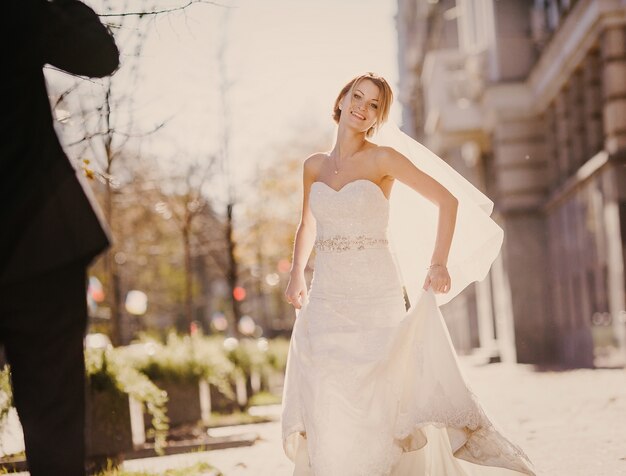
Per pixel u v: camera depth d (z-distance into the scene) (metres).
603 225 18.62
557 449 6.74
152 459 8.04
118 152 8.83
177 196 18.00
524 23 24.80
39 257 2.94
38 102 3.08
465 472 4.57
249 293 44.09
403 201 5.25
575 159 21.47
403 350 4.54
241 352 14.66
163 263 34.78
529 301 24.20
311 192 4.87
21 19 2.97
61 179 3.04
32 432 2.99
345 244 4.75
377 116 4.94
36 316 2.97
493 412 9.88
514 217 24.44
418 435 4.44
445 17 30.23
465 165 29.86
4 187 2.96
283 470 6.81
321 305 4.75
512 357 24.14
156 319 44.12
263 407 14.09
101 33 3.04
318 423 4.49
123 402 7.54
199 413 10.31
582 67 20.61
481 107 25.25
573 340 21.77
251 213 27.28
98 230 3.08
